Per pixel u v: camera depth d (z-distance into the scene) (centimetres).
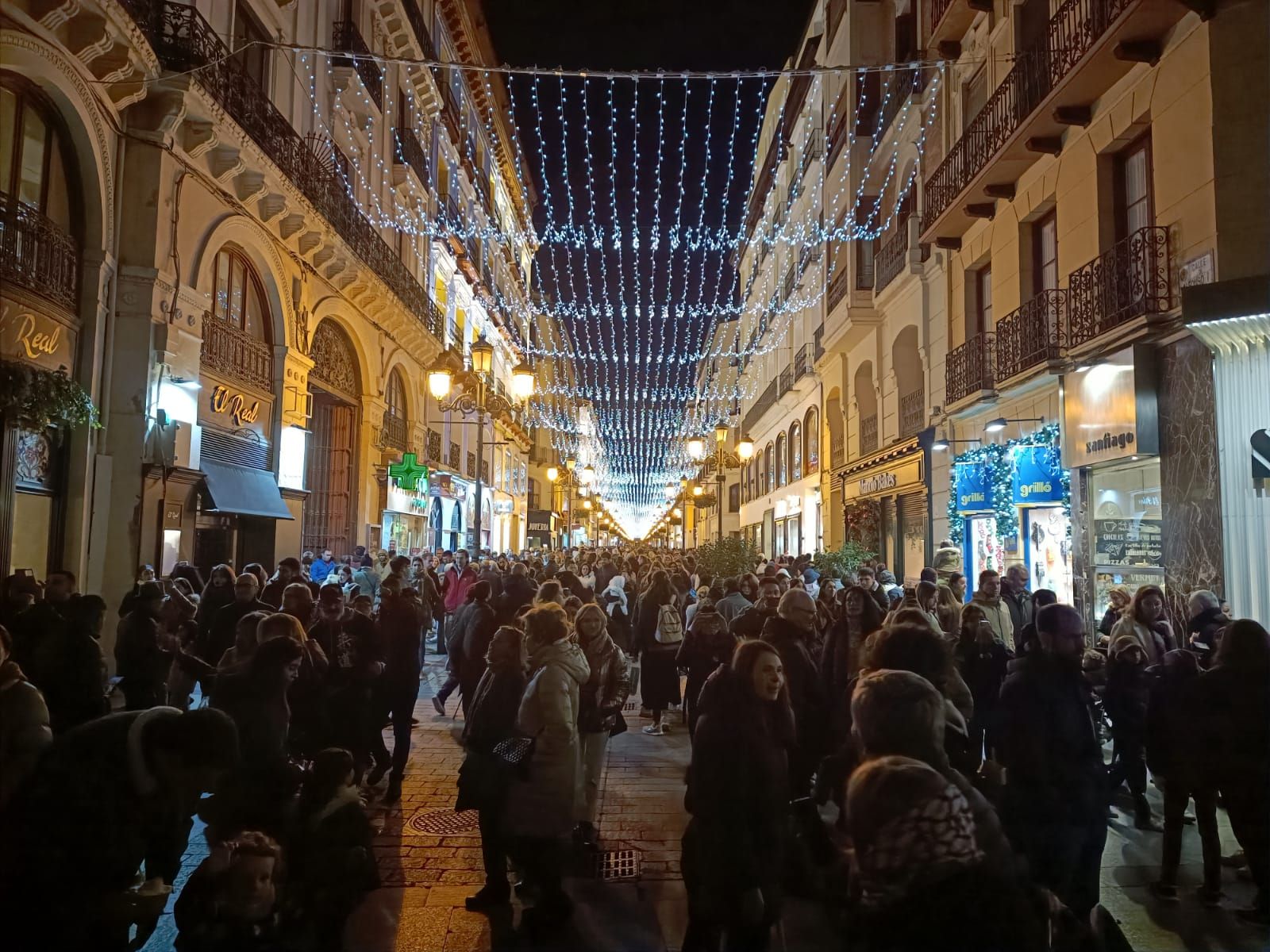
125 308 1073
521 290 4766
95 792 269
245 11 1366
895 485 1805
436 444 2716
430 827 581
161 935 406
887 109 1891
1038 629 378
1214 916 439
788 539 3119
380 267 1934
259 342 1471
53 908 260
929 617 663
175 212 1139
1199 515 850
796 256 2894
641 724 959
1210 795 454
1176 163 898
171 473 1130
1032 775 357
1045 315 1123
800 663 561
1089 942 240
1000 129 1240
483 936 416
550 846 424
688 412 4766
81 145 1002
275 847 283
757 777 357
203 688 628
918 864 192
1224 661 445
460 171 2995
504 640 475
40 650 508
